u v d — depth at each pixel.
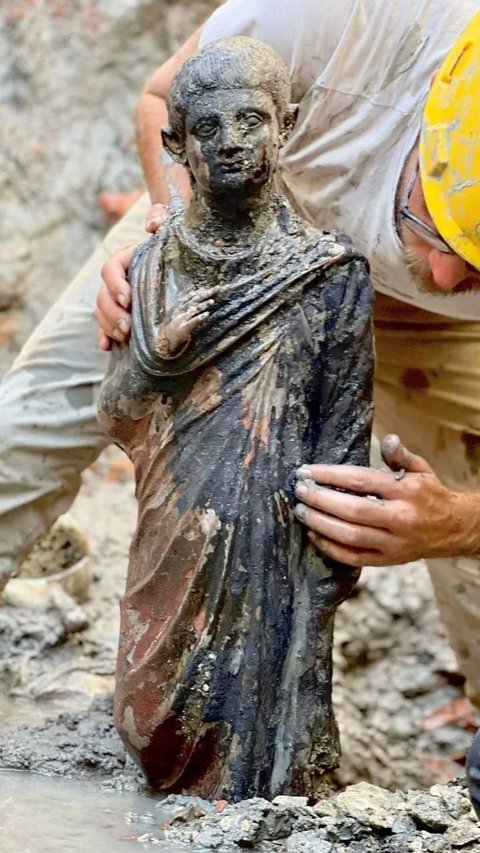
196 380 1.96
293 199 2.30
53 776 2.19
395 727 3.16
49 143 4.57
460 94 1.94
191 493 1.95
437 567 2.80
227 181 1.87
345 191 2.20
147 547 2.01
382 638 3.26
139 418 2.00
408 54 2.09
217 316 1.93
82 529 3.48
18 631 2.78
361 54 2.11
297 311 1.94
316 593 1.98
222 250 1.93
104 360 2.64
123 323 2.00
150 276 1.96
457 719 3.15
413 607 3.26
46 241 4.57
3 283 4.54
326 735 2.00
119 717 2.03
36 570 3.21
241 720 1.95
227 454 1.95
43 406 2.65
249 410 1.95
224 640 1.95
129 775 2.18
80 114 4.58
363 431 1.99
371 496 1.97
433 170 1.97
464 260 2.01
